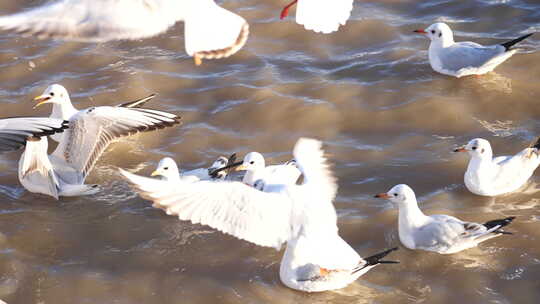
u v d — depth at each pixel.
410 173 12.18
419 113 13.77
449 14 16.86
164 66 15.47
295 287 9.67
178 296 9.80
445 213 11.17
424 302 9.53
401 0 17.44
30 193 12.07
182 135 13.43
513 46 14.42
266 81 14.80
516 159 11.60
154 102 14.32
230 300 9.68
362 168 12.33
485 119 13.58
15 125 8.30
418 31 14.98
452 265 10.16
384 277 9.99
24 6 17.00
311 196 7.46
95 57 15.82
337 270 9.42
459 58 14.55
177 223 11.27
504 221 10.17
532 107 13.84
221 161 12.01
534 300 9.47
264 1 17.47
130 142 13.32
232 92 14.50
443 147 12.85
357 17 16.75
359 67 15.24
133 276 10.18
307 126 13.55
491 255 10.32
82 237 11.00
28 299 9.84
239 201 6.89
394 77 14.86
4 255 10.61
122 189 12.14
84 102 14.39
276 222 7.13
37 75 15.28
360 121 13.63
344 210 11.32
